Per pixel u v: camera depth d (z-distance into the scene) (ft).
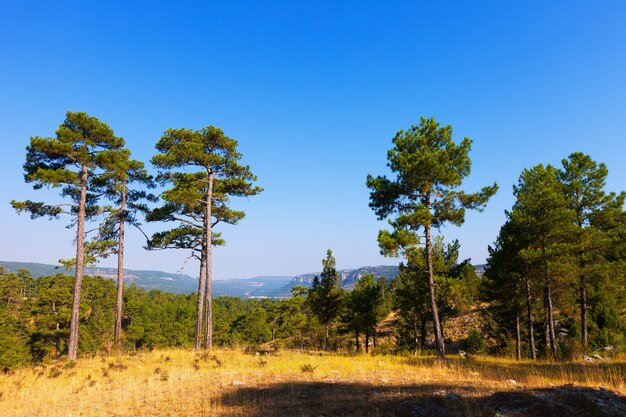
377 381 38.22
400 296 90.43
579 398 23.65
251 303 488.85
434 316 63.36
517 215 73.41
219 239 83.92
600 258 79.46
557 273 68.49
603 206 84.28
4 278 292.40
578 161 86.53
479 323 119.96
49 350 182.09
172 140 72.38
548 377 39.22
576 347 69.92
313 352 76.95
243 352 70.33
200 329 77.20
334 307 106.11
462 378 38.60
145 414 27.71
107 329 243.40
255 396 32.35
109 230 85.20
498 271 79.00
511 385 33.19
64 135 65.00
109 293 300.61
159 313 307.58
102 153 67.56
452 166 65.16
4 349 163.53
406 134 67.31
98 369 52.29
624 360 55.57
